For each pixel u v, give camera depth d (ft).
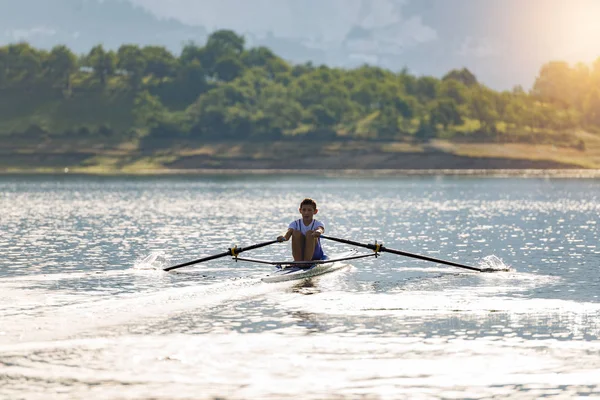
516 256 159.53
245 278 118.42
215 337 79.71
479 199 464.65
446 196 512.22
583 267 140.56
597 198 476.13
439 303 100.73
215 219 285.02
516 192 584.81
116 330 82.48
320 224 129.90
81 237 205.87
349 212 329.31
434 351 74.38
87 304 96.99
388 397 60.18
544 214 313.32
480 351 74.43
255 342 77.51
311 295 106.52
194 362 69.82
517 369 67.97
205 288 109.40
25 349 73.72
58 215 310.04
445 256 159.84
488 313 93.76
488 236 207.92
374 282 119.85
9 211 339.98
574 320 89.56
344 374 66.44
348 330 83.61
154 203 419.95
